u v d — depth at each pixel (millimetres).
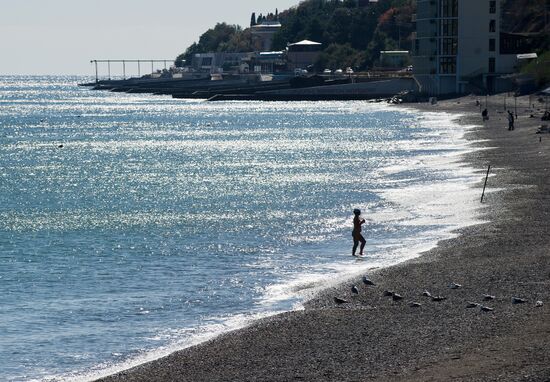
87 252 93188
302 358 50188
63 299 71125
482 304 59500
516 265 71875
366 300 63969
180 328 60594
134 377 49250
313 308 62750
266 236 98688
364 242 84250
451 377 43375
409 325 55531
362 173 157500
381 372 46031
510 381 41406
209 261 85625
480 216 98625
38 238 103250
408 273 71750
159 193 144375
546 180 124000
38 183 166625
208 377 48250
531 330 51469
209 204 127812
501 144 184875
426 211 105812
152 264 85312
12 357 55062
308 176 157875
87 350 56250
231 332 57719
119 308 67250
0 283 77938
